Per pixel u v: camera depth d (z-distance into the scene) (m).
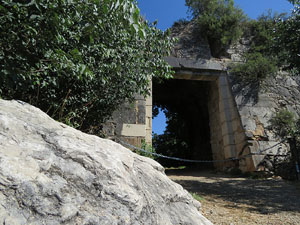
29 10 2.06
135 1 2.59
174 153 15.77
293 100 8.82
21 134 1.39
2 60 2.18
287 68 6.62
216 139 9.63
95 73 3.62
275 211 3.47
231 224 2.86
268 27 9.43
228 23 9.09
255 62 8.57
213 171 9.32
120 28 3.23
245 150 7.76
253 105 8.39
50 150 1.37
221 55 9.32
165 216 1.65
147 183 1.81
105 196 1.30
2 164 1.09
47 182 1.16
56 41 2.52
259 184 5.83
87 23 2.58
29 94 3.49
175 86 11.73
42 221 1.02
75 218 1.11
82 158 1.42
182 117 14.55
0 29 2.13
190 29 9.48
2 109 1.57
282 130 7.97
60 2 2.08
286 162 7.21
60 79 3.59
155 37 4.30
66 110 3.89
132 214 1.31
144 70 4.34
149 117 7.00
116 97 4.46
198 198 4.10
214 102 9.75
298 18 6.25
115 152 1.81
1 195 1.00
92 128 5.11
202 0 9.59
